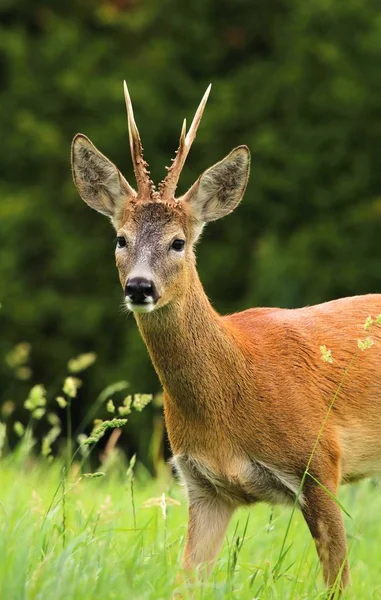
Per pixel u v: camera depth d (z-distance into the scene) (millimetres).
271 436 6086
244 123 22250
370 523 7812
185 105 22641
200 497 6324
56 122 23141
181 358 6129
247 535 7195
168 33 23688
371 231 20531
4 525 5363
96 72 23141
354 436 6359
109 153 22219
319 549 6027
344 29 22234
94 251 21844
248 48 23734
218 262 21438
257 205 21594
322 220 21203
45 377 20781
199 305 6160
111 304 21141
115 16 23688
